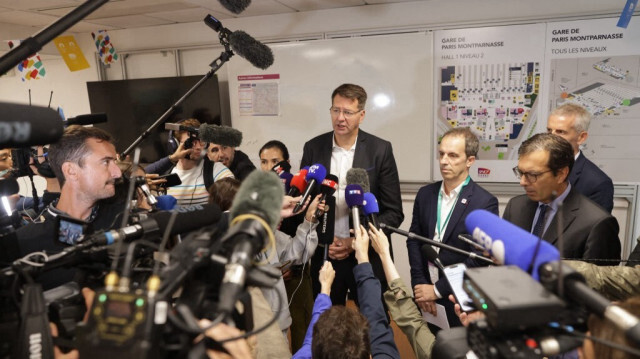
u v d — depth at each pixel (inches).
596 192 85.0
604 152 119.3
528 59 121.0
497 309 20.7
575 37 116.3
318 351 42.7
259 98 146.1
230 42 84.4
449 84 128.8
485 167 129.9
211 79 146.7
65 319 27.7
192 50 152.7
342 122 85.6
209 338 25.2
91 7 33.2
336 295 90.3
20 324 25.3
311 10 137.1
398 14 130.3
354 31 134.9
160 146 156.1
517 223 67.9
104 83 159.9
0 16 130.7
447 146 75.9
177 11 131.3
